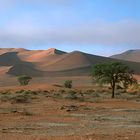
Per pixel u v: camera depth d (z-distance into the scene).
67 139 16.61
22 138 17.44
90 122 27.06
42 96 63.25
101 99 60.06
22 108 38.94
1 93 77.62
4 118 28.66
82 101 53.53
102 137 17.22
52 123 25.92
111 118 30.45
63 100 54.31
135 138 16.88
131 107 43.25
